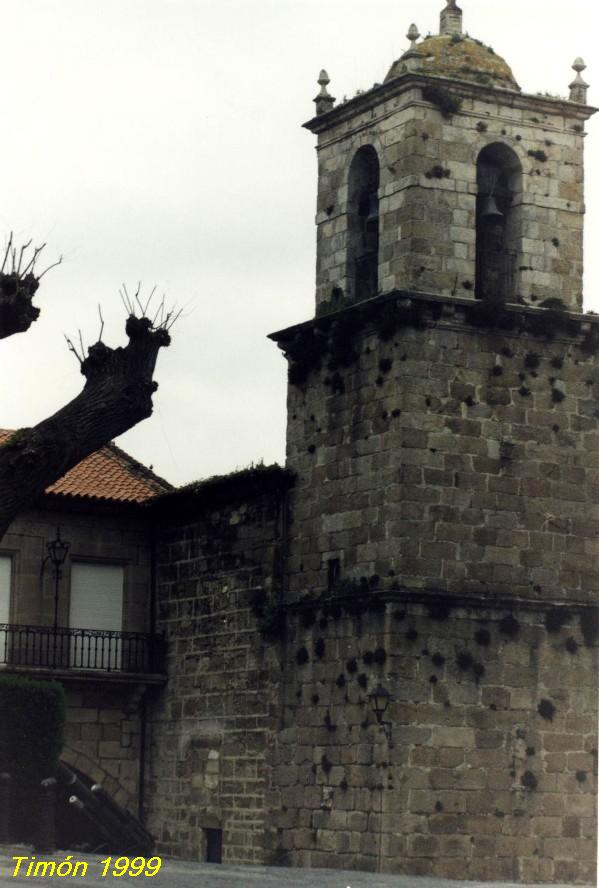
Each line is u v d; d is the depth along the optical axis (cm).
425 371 4759
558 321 4884
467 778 4675
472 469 4781
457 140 4859
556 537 4859
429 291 4781
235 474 5238
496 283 4950
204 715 5378
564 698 4806
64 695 5050
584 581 4884
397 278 4806
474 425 4797
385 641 4672
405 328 4750
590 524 4906
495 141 4916
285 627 5062
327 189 5103
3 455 3325
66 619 5619
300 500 5069
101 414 3412
